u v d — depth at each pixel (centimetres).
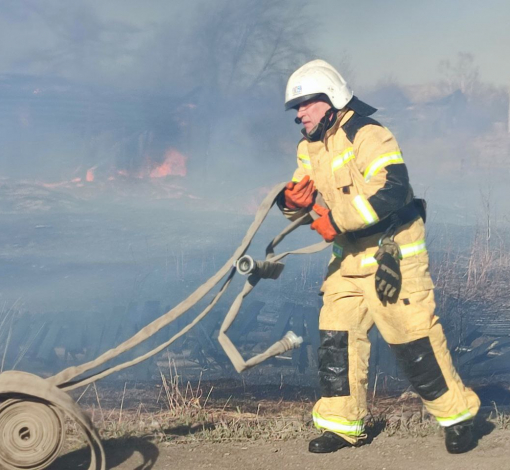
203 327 708
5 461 322
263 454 380
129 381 597
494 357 649
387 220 371
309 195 374
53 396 316
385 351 603
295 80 371
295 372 642
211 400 521
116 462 366
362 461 370
